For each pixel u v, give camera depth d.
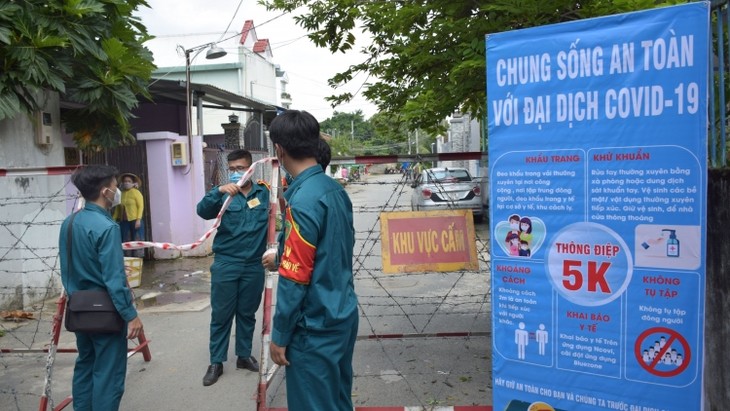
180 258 10.08
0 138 6.02
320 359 2.44
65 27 5.89
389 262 3.61
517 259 2.63
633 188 2.35
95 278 3.12
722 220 2.69
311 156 2.61
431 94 3.91
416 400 3.77
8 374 4.55
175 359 4.80
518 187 2.60
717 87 2.99
